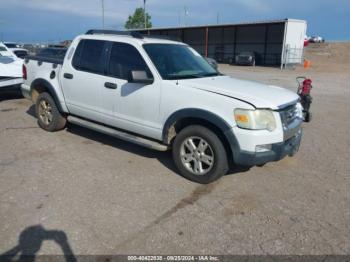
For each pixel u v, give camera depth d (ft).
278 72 80.48
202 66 17.46
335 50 142.61
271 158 13.12
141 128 15.70
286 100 13.92
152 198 12.71
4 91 28.22
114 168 15.43
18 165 15.40
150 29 148.36
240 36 132.57
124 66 16.14
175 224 11.00
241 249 9.84
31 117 24.38
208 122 13.80
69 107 18.99
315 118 27.22
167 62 15.84
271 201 12.76
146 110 15.25
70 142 18.86
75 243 9.83
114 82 16.26
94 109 17.56
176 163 14.70
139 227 10.76
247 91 13.88
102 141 19.22
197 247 9.86
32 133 20.31
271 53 123.95
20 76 28.12
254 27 126.93
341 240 10.41
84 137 19.84
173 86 14.34
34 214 11.28
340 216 11.81
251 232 10.68
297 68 96.22
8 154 16.74
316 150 18.88
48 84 19.57
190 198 12.82
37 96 21.48
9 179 13.91
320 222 11.39
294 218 11.60
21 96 32.73
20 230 10.36
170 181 14.26
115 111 16.56
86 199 12.45
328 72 81.20
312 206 12.46
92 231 10.45
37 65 20.76
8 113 25.49
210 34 141.49
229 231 10.71
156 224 10.96
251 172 15.43
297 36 100.89
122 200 12.48
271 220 11.42
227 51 137.69
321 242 10.27
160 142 15.44
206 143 13.69
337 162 17.06
